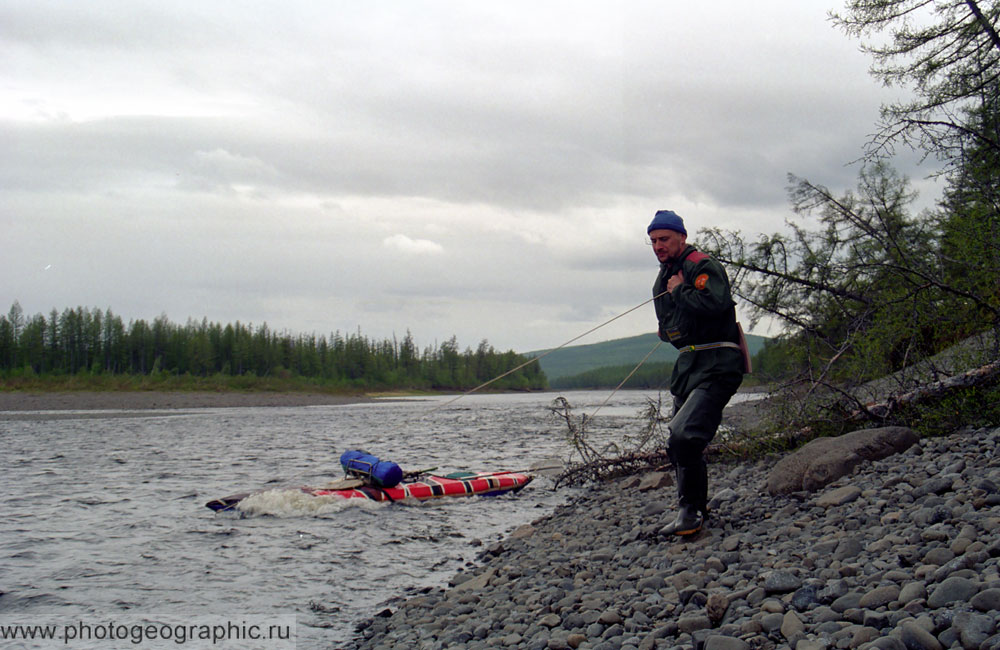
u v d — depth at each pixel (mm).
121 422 39188
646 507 8008
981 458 5961
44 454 20844
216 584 7383
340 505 11484
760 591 4094
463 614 5664
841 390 9172
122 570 7922
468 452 20219
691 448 5684
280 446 23406
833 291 10719
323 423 37438
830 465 6875
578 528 8281
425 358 161125
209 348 118375
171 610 6578
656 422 11898
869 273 10289
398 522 10414
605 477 12688
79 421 40188
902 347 9609
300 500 11531
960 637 2893
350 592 7078
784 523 5844
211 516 10930
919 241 10625
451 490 12281
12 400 69312
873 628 3199
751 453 10062
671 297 5734
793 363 11023
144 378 104000
